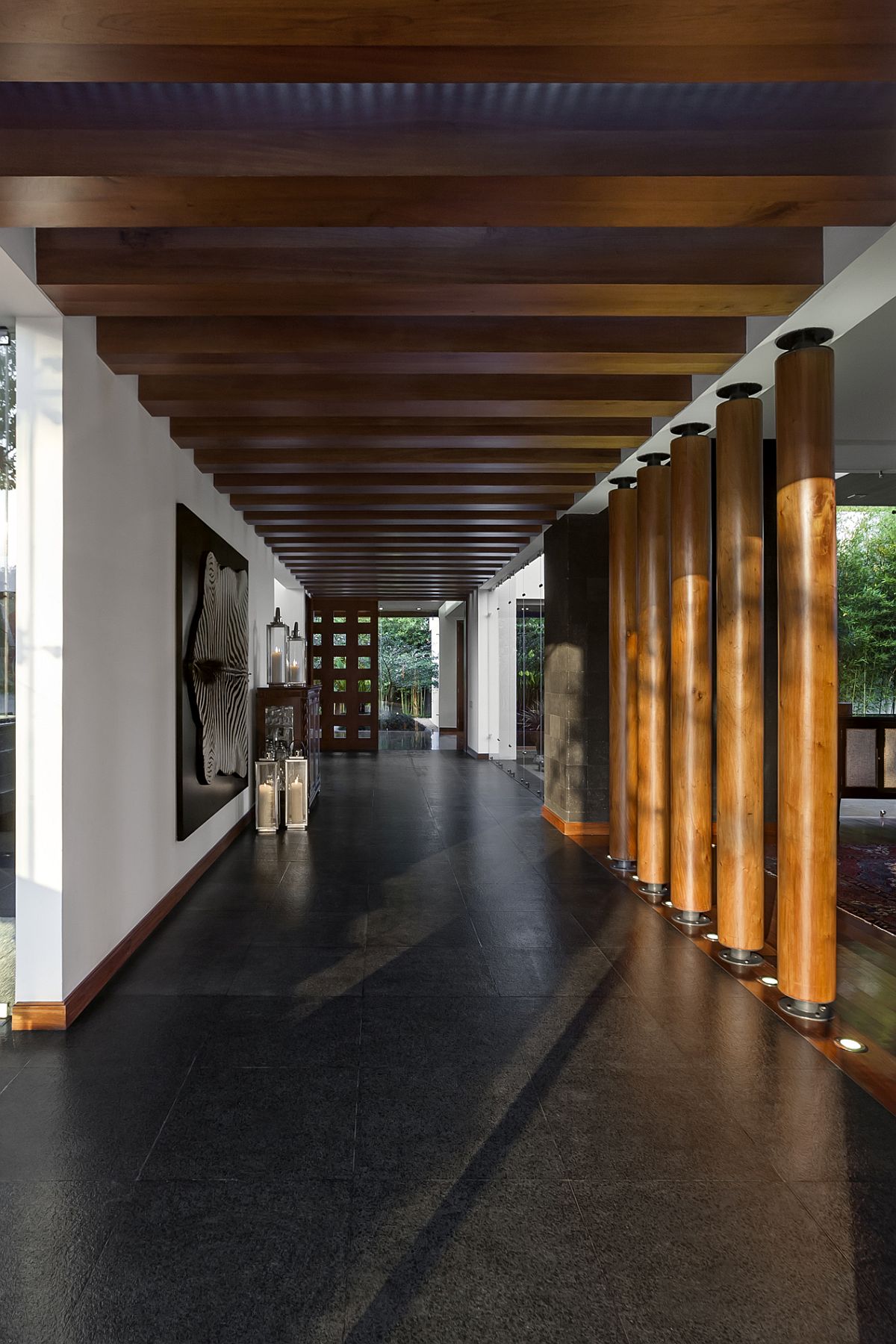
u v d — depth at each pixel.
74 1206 2.27
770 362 3.93
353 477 6.46
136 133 2.45
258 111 2.45
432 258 3.14
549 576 8.38
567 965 4.16
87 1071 3.04
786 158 2.50
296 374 4.43
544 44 1.96
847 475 6.72
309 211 2.68
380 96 2.47
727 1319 1.87
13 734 3.41
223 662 6.68
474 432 5.14
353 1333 1.83
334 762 14.09
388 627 26.70
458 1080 2.98
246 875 6.05
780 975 3.66
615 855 6.37
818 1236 2.15
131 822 4.36
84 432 3.66
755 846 4.21
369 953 4.34
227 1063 3.11
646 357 3.86
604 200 2.64
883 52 2.04
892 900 5.27
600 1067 3.08
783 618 3.64
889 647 6.68
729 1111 2.77
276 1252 2.08
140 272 3.12
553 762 8.16
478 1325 1.85
